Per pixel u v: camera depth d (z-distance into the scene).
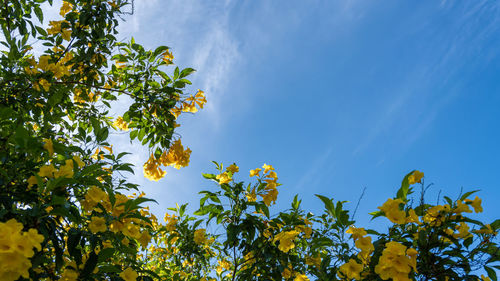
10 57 2.72
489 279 1.88
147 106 3.67
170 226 3.71
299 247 3.40
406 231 2.02
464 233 1.89
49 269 1.85
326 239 2.52
